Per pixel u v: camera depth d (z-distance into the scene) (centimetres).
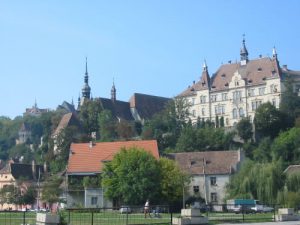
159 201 7462
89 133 16638
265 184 7681
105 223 3559
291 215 3941
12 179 12244
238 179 8088
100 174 8750
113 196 7450
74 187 8862
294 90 16175
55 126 17700
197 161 9688
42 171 14075
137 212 5022
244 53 18075
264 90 16850
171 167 7650
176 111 16100
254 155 12150
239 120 15925
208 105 18112
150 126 15675
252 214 5212
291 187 7644
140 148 7994
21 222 3762
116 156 7625
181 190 7644
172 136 14412
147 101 19962
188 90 18962
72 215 4503
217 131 13538
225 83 17912
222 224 3369
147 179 7281
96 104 17475
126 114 18975
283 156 11519
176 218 3259
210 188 9206
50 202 9575
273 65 17075
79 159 9269
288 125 14325
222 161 9531
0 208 11081
